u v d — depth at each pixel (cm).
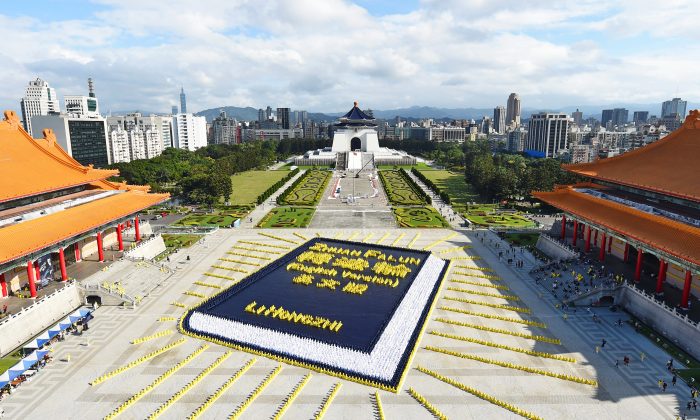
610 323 7494
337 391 5675
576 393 5616
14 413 5244
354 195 19712
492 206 17375
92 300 8312
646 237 7581
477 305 8281
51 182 8944
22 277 8050
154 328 7325
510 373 6066
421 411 5309
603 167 10438
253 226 14275
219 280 9550
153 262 9950
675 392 5625
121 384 5806
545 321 7594
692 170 8294
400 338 6956
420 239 12738
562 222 11569
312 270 9856
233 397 5550
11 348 6756
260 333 7050
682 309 7019
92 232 9288
